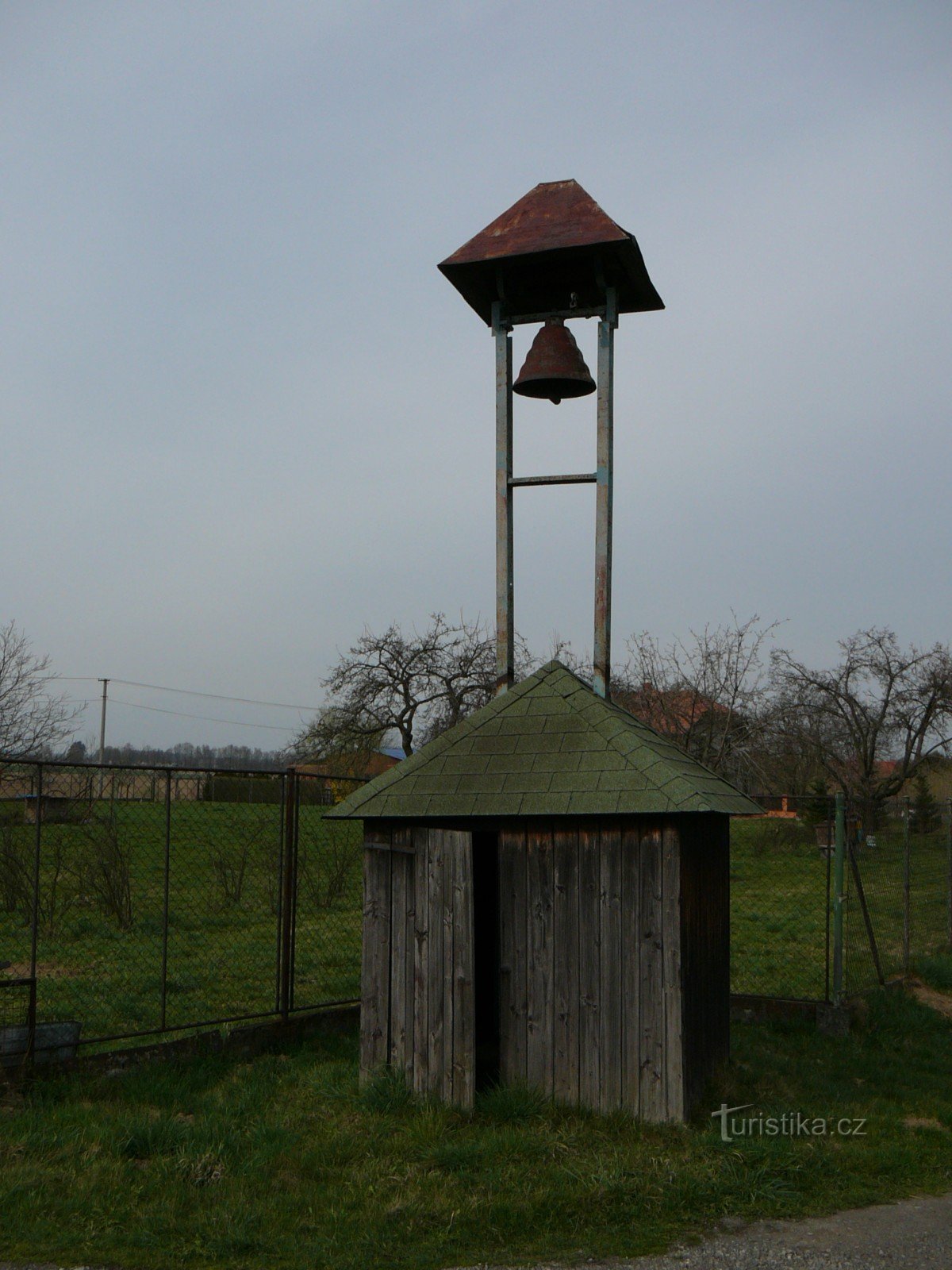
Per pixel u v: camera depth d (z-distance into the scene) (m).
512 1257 4.79
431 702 37.91
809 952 13.20
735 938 14.27
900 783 41.62
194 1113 6.75
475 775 6.96
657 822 6.48
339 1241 4.89
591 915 6.60
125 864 13.22
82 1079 7.06
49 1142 5.91
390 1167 5.74
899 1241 5.07
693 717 30.14
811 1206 5.50
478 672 37.91
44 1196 5.23
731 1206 5.39
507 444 8.30
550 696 7.38
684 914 6.46
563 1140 6.09
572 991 6.61
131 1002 9.30
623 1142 6.11
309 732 38.34
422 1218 5.10
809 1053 8.84
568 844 6.70
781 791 35.78
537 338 8.20
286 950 8.60
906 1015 10.04
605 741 6.86
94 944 11.99
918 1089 7.84
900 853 22.30
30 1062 6.92
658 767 6.53
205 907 14.31
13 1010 8.94
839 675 41.56
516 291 8.64
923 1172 6.05
